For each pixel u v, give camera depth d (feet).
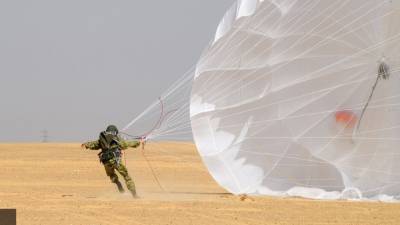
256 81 217.97
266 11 211.82
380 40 211.20
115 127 205.77
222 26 211.82
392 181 213.87
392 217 161.27
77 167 339.16
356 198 211.41
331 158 218.59
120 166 201.16
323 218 157.38
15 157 409.08
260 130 219.20
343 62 216.33
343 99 218.79
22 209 163.43
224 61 214.07
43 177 280.92
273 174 218.79
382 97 214.90
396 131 213.87
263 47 215.31
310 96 219.41
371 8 210.59
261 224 146.61
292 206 180.55
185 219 150.82
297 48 216.95
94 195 206.08
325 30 215.31
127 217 152.15
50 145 557.33
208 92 215.92
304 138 219.00
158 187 257.34
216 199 197.36
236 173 215.92
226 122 217.97
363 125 217.36
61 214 155.33
